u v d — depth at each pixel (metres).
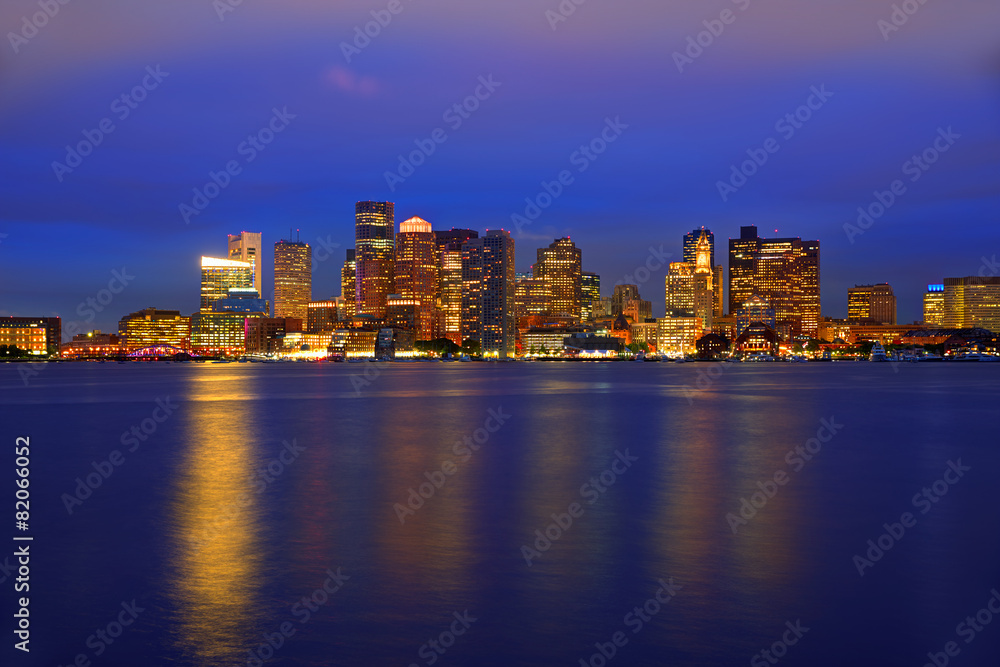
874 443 55.97
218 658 15.73
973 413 86.81
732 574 21.23
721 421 76.94
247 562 22.59
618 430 67.00
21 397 128.62
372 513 29.83
